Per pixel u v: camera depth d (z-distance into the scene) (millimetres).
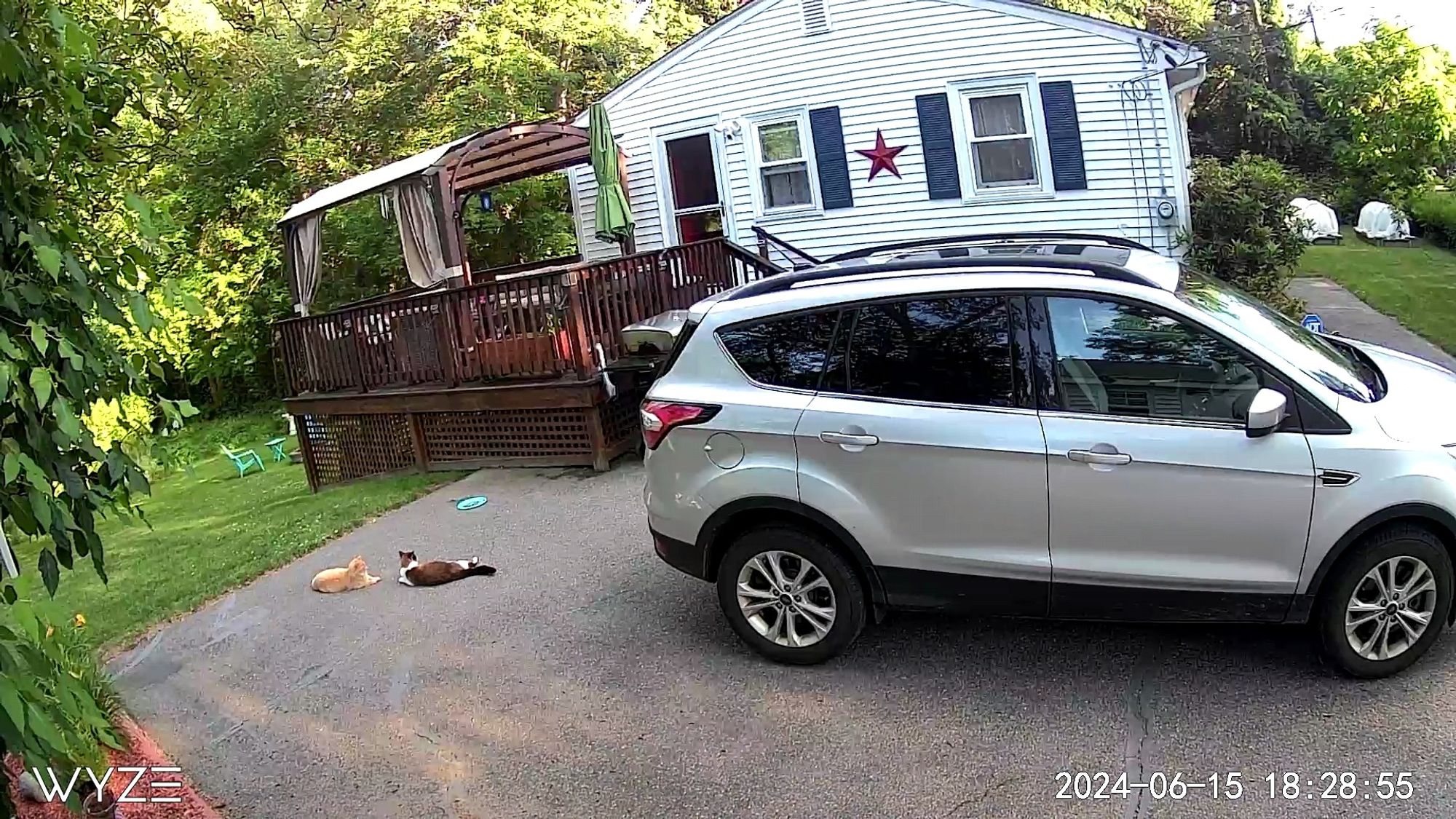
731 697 4336
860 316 4262
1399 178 25578
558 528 7223
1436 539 3760
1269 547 3764
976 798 3473
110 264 3453
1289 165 28031
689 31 25828
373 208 19516
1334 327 12070
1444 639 4168
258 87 20219
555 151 13078
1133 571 3889
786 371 4371
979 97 13023
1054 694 4066
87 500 3285
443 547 7105
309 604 6227
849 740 3906
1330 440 3682
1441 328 11398
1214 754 3568
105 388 3420
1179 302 3893
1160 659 4250
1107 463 3826
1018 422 3961
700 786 3729
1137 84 12250
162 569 7762
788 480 4285
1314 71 30125
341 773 4129
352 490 10156
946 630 4727
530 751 4113
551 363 8930
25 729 2303
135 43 4559
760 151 14242
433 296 9609
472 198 18156
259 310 21266
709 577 4648
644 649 4914
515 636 5281
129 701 5047
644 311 9633
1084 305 3975
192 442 20141
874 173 13633
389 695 4785
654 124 14766
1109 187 12672
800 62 13711
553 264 15047
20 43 3154
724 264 10875
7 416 3078
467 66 19656
